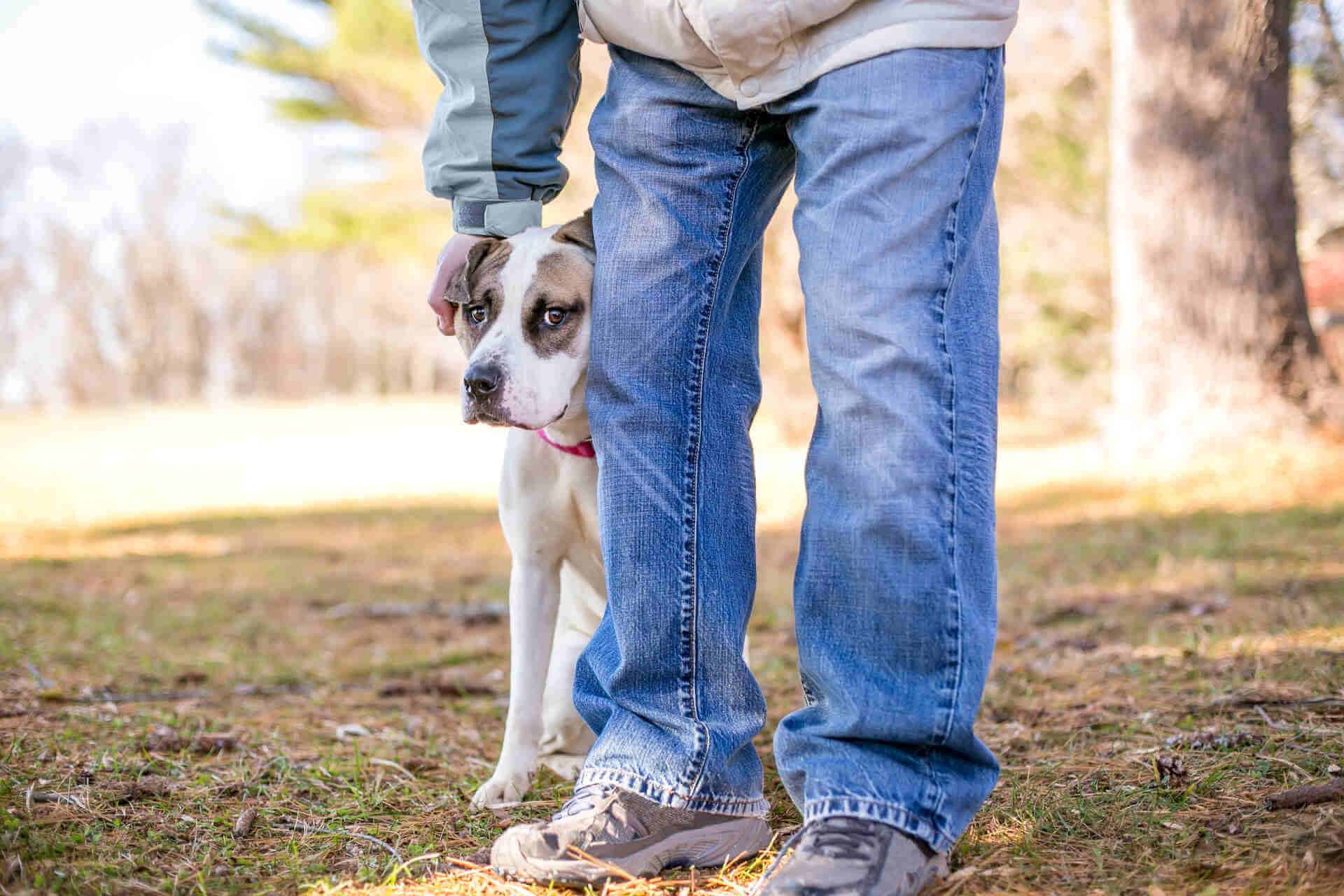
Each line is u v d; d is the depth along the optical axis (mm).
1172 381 7773
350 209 13875
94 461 18281
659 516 1695
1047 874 1588
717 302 1756
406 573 7016
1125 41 7973
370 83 13008
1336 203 12141
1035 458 10867
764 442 14805
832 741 1543
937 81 1551
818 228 1576
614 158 1775
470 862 1758
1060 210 14578
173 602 5738
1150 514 6621
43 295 52625
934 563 1494
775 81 1646
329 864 1791
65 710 2908
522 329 2127
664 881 1634
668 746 1680
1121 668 3082
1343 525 5359
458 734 2879
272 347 54938
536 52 1899
